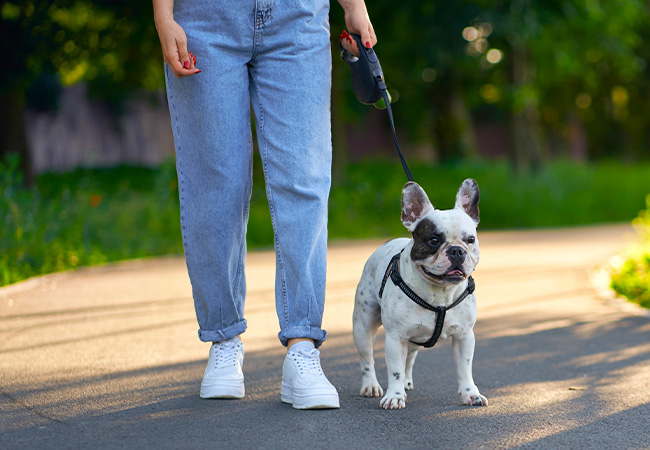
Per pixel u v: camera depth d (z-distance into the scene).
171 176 16.75
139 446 3.16
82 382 4.39
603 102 39.84
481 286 9.20
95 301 7.80
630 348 5.69
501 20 19.52
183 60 3.71
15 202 10.79
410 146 37.44
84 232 12.53
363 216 19.36
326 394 3.79
